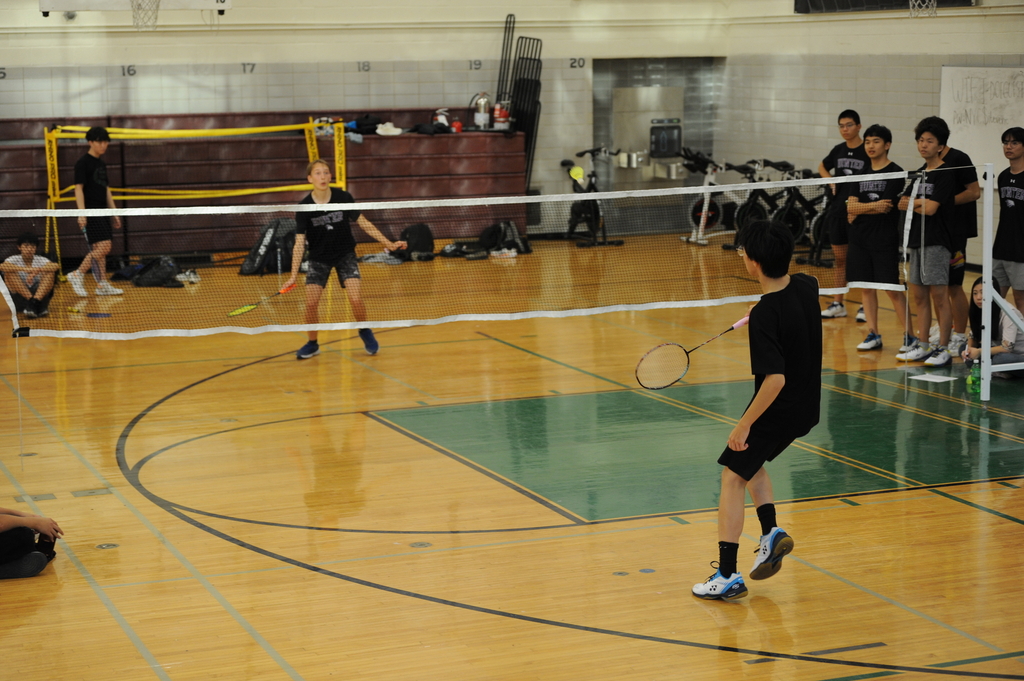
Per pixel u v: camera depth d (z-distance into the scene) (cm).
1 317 1126
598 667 409
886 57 1413
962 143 1302
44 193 1396
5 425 756
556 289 1232
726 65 1736
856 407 784
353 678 401
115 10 1430
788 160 1616
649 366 556
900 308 956
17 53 1455
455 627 445
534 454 686
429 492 618
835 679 397
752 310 447
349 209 877
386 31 1579
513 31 1619
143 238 1448
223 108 1538
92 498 611
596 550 530
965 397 806
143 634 440
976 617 450
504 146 1559
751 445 457
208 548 536
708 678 399
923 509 582
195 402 816
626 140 1727
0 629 445
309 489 624
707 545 536
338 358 956
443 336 1041
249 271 1344
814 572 501
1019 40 1220
